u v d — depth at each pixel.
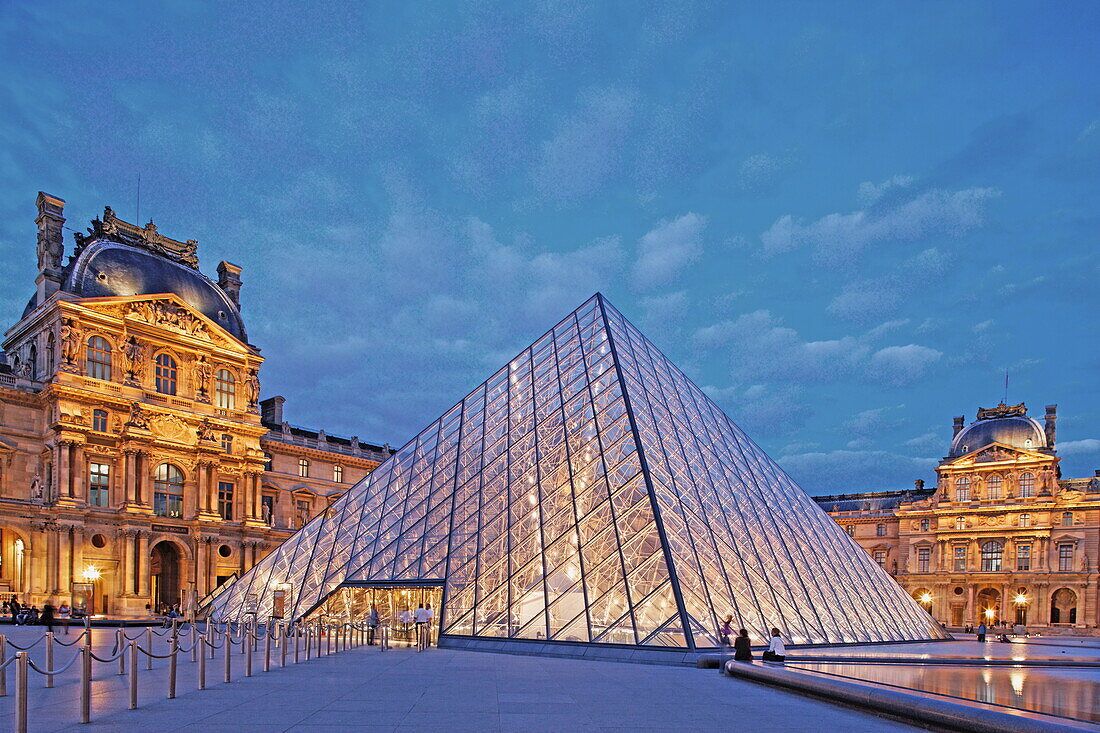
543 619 33.88
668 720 15.94
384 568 43.19
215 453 81.62
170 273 83.38
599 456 40.25
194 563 78.69
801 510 49.19
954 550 120.88
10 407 71.25
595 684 22.16
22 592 67.75
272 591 48.09
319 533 51.06
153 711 16.20
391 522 47.62
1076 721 13.08
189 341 81.25
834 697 18.69
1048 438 120.06
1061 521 112.69
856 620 40.66
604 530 35.94
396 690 19.92
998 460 118.69
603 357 48.09
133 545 74.25
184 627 47.38
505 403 52.44
